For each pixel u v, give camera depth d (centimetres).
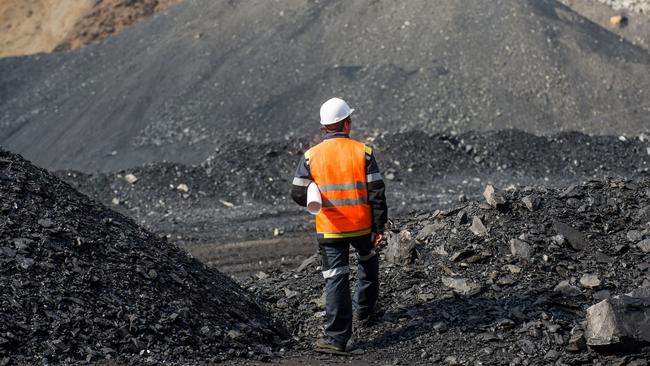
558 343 1168
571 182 3853
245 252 2577
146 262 1322
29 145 5428
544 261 1412
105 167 4725
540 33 5394
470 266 1430
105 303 1177
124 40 6525
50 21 9300
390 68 5156
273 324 1377
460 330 1234
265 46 5619
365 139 4459
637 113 4781
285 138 4603
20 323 1086
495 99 4825
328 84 5088
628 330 1105
